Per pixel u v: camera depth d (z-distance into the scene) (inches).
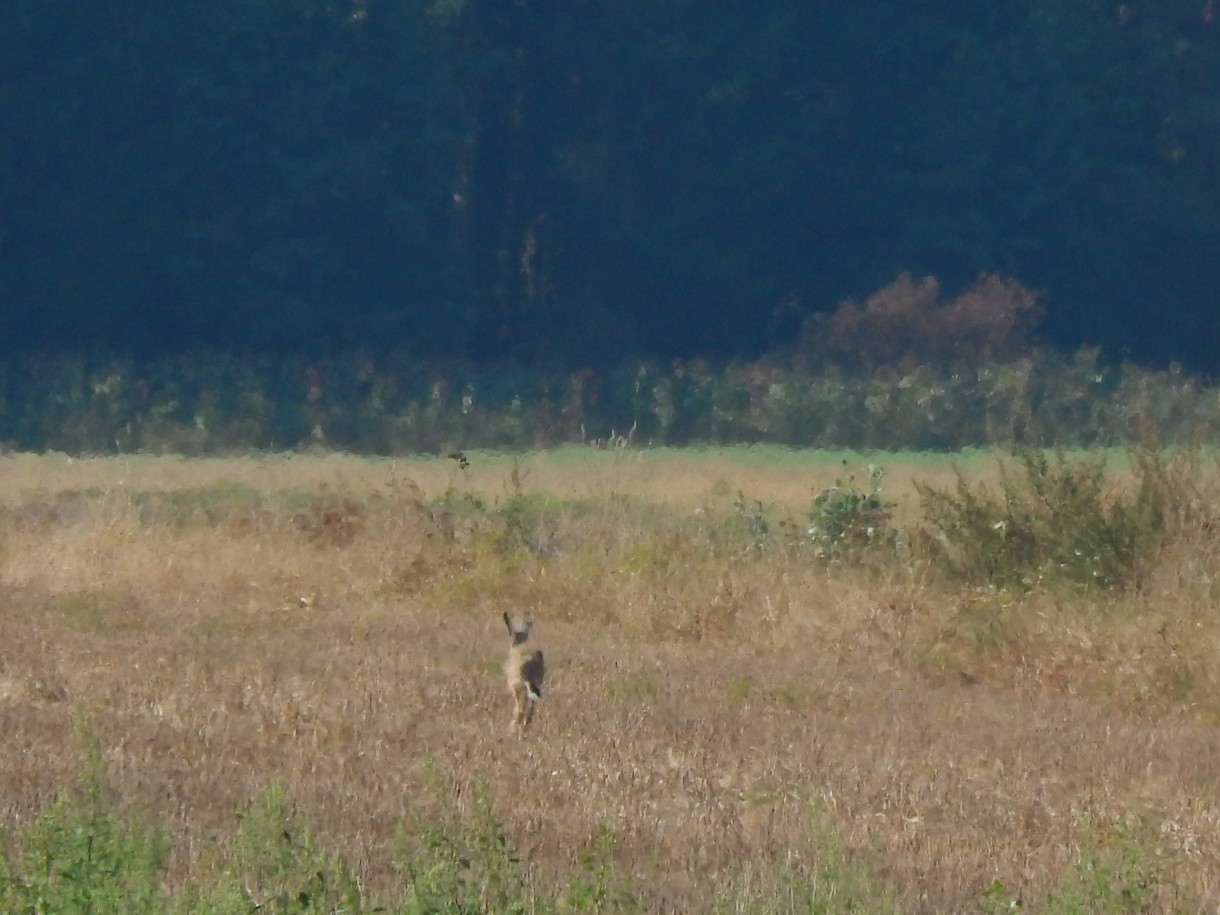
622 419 3587.6
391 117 4790.8
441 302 4736.7
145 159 4579.2
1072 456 2206.0
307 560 1777.8
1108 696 1334.9
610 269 4970.5
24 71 4517.7
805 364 3934.5
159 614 1549.0
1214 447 1985.7
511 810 898.1
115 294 4490.7
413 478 2490.2
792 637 1505.9
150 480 2564.0
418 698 1189.7
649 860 820.6
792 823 894.4
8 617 1517.0
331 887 720.3
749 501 2233.0
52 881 684.1
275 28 4729.3
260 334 4562.0
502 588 1670.8
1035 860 847.1
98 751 949.2
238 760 991.0
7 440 3420.3
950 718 1218.6
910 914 749.3
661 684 1296.8
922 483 2033.7
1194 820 941.8
